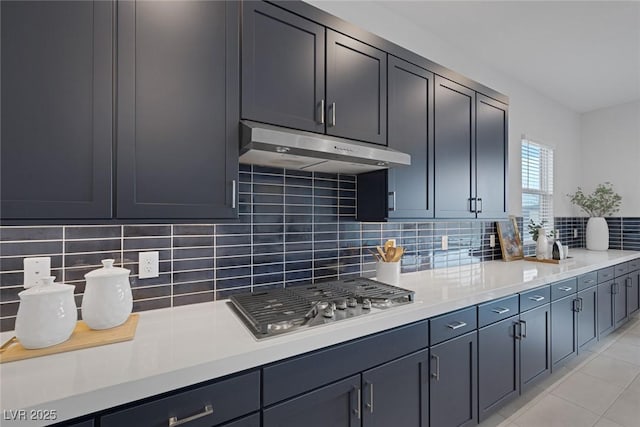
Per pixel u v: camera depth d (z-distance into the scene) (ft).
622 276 10.58
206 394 2.96
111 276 3.64
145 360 2.95
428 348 4.77
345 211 6.39
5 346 3.09
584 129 13.61
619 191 12.60
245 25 4.04
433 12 7.16
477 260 9.07
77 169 3.06
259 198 5.35
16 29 2.82
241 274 5.13
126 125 3.29
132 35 3.33
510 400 6.19
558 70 9.88
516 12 7.10
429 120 6.20
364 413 4.03
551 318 7.30
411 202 5.95
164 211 3.49
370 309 4.44
